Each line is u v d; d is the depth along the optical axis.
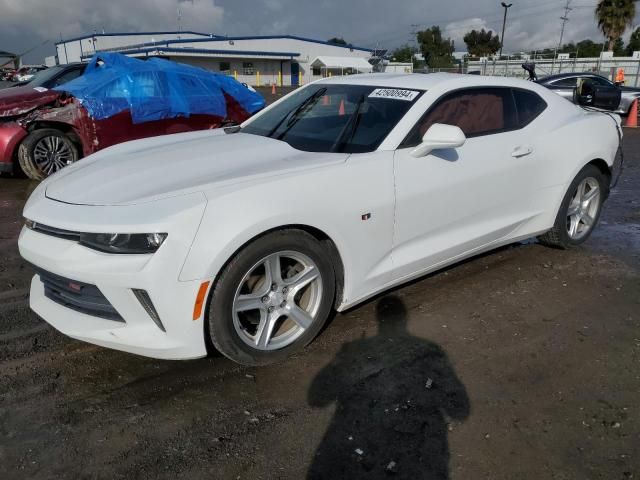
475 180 3.46
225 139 3.55
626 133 12.51
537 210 4.04
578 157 4.15
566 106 4.30
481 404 2.54
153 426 2.37
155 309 2.42
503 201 3.72
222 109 8.08
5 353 2.94
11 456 2.19
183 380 2.71
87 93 7.01
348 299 3.05
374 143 3.15
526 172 3.80
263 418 2.43
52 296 2.83
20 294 3.72
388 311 3.45
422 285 3.86
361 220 2.92
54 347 3.02
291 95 4.19
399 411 2.48
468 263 4.29
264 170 2.76
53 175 3.26
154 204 2.44
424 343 3.07
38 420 2.40
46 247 2.55
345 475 2.10
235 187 2.56
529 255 4.48
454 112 3.48
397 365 2.85
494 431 2.35
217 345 2.61
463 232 3.56
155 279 2.35
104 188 2.71
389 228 3.07
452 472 2.12
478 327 3.27
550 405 2.53
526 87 4.05
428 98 3.38
